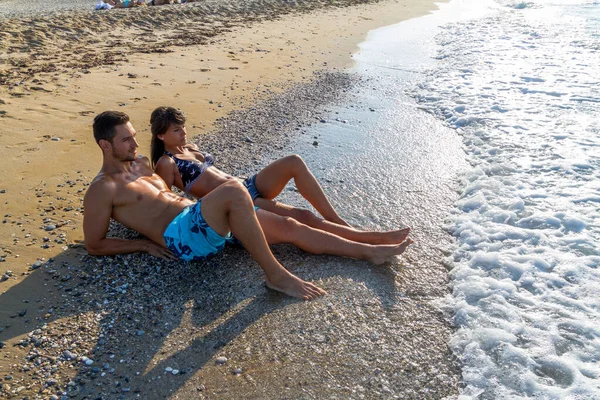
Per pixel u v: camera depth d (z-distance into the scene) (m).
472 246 4.30
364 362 3.02
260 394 2.79
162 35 12.71
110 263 3.92
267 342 3.17
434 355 3.09
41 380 2.85
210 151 6.20
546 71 10.16
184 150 4.63
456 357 3.08
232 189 3.49
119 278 3.76
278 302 3.52
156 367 2.97
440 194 5.32
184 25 14.22
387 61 11.52
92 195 3.79
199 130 6.82
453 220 4.76
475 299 3.59
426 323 3.37
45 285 3.63
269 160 6.03
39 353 3.03
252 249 3.54
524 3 22.73
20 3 22.69
